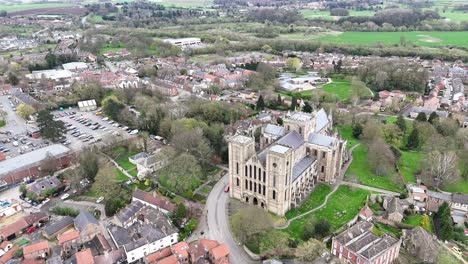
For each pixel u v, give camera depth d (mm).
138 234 158750
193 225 165625
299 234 161750
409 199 184500
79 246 157000
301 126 196375
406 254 154125
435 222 172000
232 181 184750
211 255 144500
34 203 190250
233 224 162125
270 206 174250
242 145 172125
